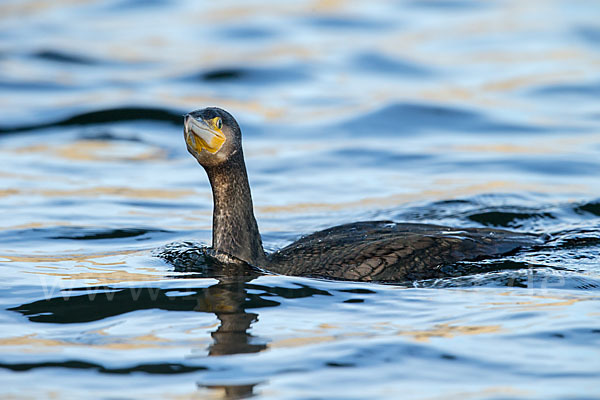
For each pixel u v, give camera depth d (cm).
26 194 1338
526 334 716
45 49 2534
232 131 958
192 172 1522
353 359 671
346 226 1043
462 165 1521
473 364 659
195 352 693
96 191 1373
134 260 993
